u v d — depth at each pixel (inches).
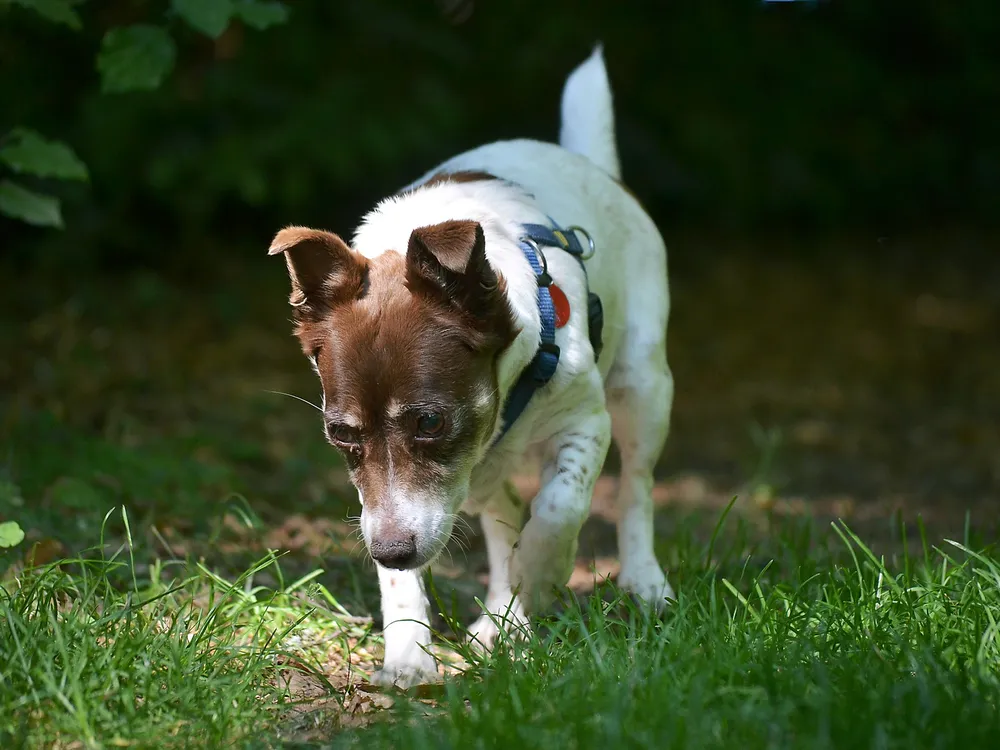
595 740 155.9
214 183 579.5
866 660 180.9
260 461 405.4
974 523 337.7
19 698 174.1
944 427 504.4
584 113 281.1
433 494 189.9
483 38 714.2
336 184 636.1
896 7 847.1
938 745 152.9
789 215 824.9
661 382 255.8
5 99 603.2
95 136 582.9
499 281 192.2
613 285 244.1
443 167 248.5
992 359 611.5
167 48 279.9
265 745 170.6
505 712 167.5
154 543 272.7
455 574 279.0
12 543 214.7
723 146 751.1
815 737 155.7
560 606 229.9
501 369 197.5
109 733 169.9
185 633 199.6
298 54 615.5
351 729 179.6
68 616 195.8
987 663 181.2
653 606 225.3
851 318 681.0
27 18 574.2
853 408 537.3
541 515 209.9
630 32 753.0
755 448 477.1
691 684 172.9
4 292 581.0
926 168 858.8
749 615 207.6
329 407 189.6
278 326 585.9
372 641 224.4
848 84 810.8
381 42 655.8
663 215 791.1
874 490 411.2
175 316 583.5
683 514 361.7
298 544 288.0
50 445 346.6
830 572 228.1
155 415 443.5
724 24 780.6
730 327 657.0
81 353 490.6
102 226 618.2
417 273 188.7
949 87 862.5
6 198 282.4
